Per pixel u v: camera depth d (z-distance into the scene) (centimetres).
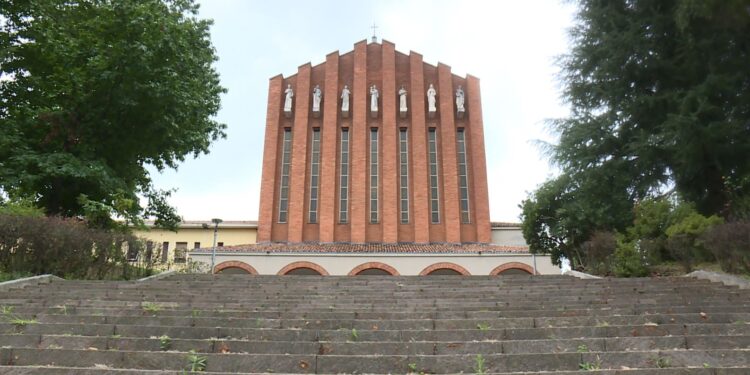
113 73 1688
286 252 2781
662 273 1551
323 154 3262
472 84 3472
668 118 1336
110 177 1767
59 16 1780
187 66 1845
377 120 3409
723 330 681
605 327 674
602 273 1739
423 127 3341
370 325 731
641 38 1466
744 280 1074
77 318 735
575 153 1625
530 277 1380
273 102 3400
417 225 3120
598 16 1579
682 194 1543
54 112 1717
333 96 3403
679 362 545
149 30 1722
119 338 605
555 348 600
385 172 3216
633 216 1795
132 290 1052
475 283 1267
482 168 3275
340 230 3161
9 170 1566
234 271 2744
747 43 1281
